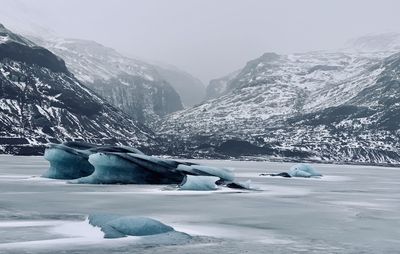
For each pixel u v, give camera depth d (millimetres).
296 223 42062
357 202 60938
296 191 77688
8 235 34000
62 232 35094
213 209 50844
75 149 93125
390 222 43156
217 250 30266
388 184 102438
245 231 37562
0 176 99750
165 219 43219
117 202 56125
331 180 115875
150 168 85188
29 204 53000
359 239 34781
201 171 86938
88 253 28828
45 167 143750
